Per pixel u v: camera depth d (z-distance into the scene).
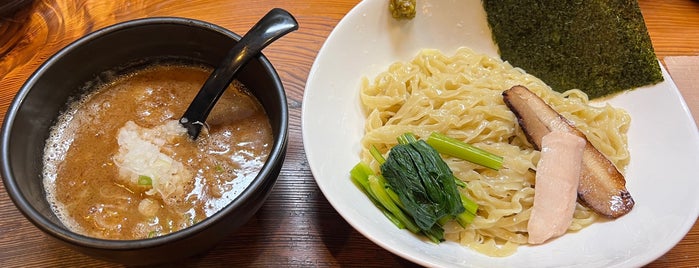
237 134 0.27
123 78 0.29
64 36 0.36
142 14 0.37
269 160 0.23
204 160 0.26
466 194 0.30
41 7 0.36
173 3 0.38
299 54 0.35
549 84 0.37
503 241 0.30
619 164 0.32
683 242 0.29
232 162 0.26
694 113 0.34
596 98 0.35
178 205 0.25
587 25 0.33
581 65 0.35
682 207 0.28
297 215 0.29
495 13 0.36
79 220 0.24
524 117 0.32
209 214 0.25
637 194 0.30
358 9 0.33
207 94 0.26
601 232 0.29
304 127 0.28
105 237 0.24
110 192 0.25
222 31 0.27
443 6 0.36
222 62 0.26
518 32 0.36
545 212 0.29
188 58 0.29
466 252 0.28
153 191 0.25
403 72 0.35
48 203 0.25
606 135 0.33
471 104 0.33
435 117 0.33
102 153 0.26
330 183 0.27
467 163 0.31
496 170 0.31
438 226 0.28
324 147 0.29
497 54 0.38
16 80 0.33
